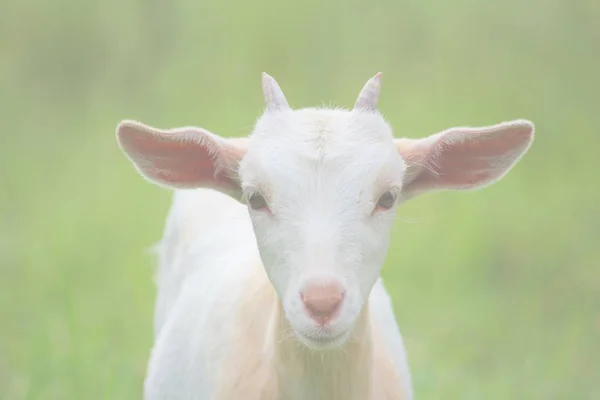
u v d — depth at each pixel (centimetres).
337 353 802
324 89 2252
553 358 1469
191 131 816
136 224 1748
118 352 1362
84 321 1421
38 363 1276
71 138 2256
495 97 2203
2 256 1705
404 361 934
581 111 2181
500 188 1912
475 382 1402
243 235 994
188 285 1001
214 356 880
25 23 2600
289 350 809
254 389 841
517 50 2364
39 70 2534
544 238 1814
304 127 786
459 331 1548
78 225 1753
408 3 2472
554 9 2400
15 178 2033
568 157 2064
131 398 1260
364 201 764
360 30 2428
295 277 747
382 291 967
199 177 843
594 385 1416
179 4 2538
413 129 2022
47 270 1611
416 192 841
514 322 1587
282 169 769
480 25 2427
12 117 2362
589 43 2353
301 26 2428
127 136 822
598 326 1592
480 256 1759
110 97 2378
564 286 1706
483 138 820
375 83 809
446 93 2205
